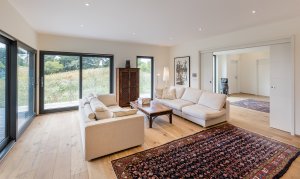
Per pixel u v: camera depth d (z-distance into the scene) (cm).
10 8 265
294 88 327
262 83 868
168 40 568
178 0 257
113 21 359
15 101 294
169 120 406
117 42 586
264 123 405
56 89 504
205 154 251
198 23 373
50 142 293
